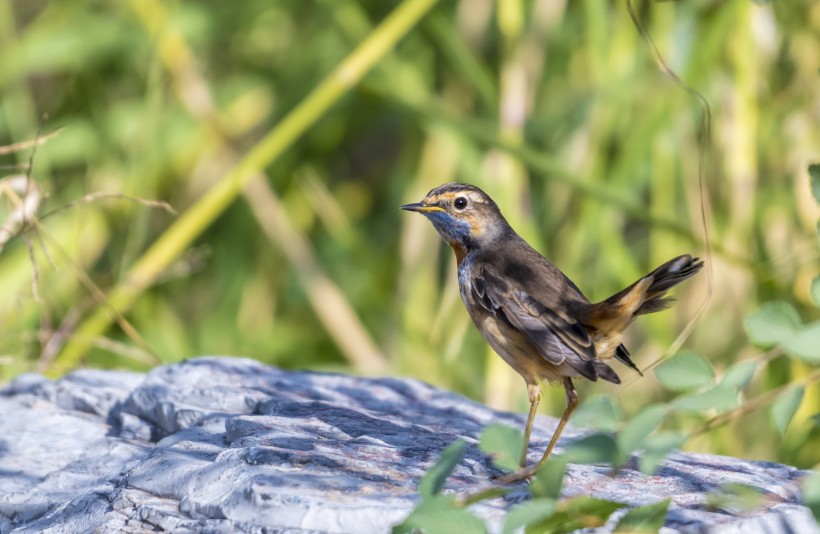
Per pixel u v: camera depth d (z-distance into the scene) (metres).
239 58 16.92
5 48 15.29
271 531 5.72
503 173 12.97
